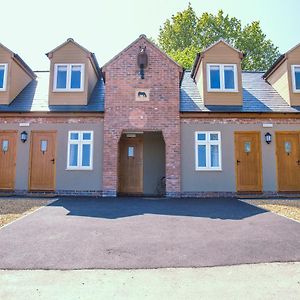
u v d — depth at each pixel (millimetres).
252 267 4438
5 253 5000
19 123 13422
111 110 13281
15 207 9391
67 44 14312
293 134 13445
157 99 13352
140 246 5426
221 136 13320
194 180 13023
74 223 7199
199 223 7305
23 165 13219
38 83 16312
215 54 14336
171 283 3895
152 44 13711
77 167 13109
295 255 4957
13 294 3559
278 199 11719
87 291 3652
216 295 3557
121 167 15258
